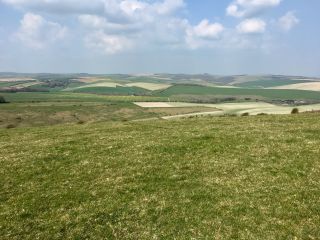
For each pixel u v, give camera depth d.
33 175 28.67
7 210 23.17
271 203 21.84
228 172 26.88
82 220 21.42
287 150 30.66
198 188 24.41
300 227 19.22
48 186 26.42
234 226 19.77
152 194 24.03
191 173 27.08
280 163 27.84
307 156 28.86
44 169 29.75
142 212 21.80
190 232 19.55
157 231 19.88
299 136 35.12
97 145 36.00
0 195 25.56
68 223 21.19
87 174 28.19
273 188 23.75
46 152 34.19
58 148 35.56
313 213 20.45
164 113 166.50
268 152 30.50
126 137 39.34
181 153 31.77
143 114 166.75
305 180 24.58
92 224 20.97
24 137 45.50
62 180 27.31
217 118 55.97
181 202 22.66
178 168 28.22
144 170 28.19
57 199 24.23
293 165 27.20
